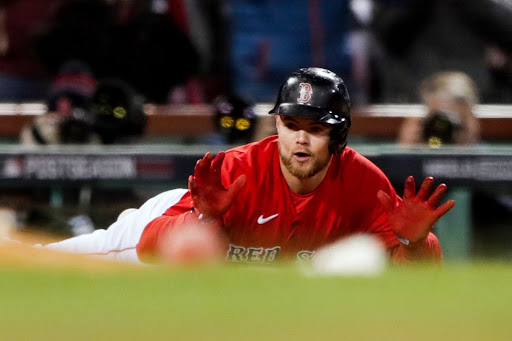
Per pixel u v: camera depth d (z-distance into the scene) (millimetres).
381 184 17969
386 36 32344
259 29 31656
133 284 8539
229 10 31609
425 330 6898
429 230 15953
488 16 31906
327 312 7391
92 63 29016
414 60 32375
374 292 8227
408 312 7395
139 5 28828
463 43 32844
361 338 6719
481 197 25547
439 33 32594
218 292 8180
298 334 6789
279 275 9375
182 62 29391
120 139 24906
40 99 30266
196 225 15461
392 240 17953
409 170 23266
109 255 19094
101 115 24250
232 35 31594
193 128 26328
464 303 7742
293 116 16766
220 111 23609
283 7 31656
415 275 9453
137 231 18766
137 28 28859
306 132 16875
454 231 23719
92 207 25094
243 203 17547
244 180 15414
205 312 7367
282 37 31516
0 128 26547
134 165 23500
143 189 25266
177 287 8422
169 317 7211
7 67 30406
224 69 31609
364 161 18000
